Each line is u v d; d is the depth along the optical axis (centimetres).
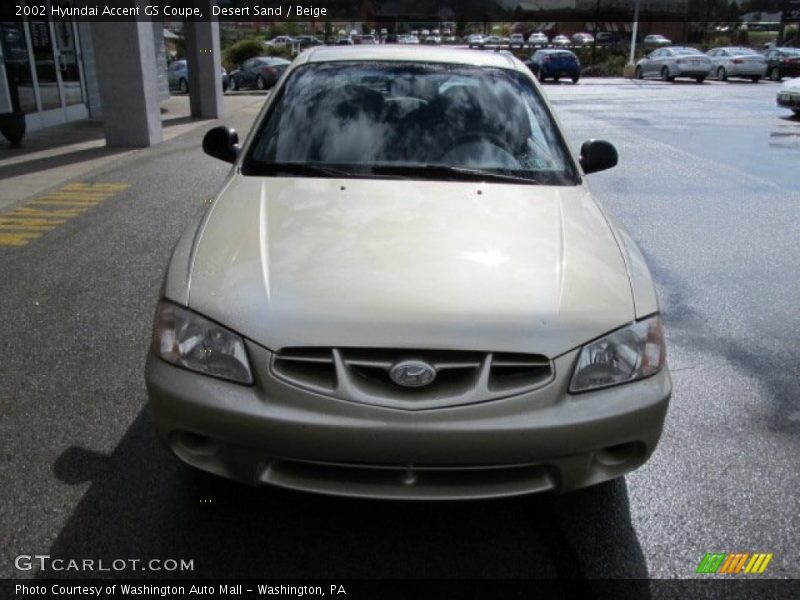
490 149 335
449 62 384
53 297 489
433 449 218
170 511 268
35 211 730
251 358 224
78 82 1515
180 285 246
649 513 275
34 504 271
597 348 231
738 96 2291
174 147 1168
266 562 245
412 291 235
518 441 220
